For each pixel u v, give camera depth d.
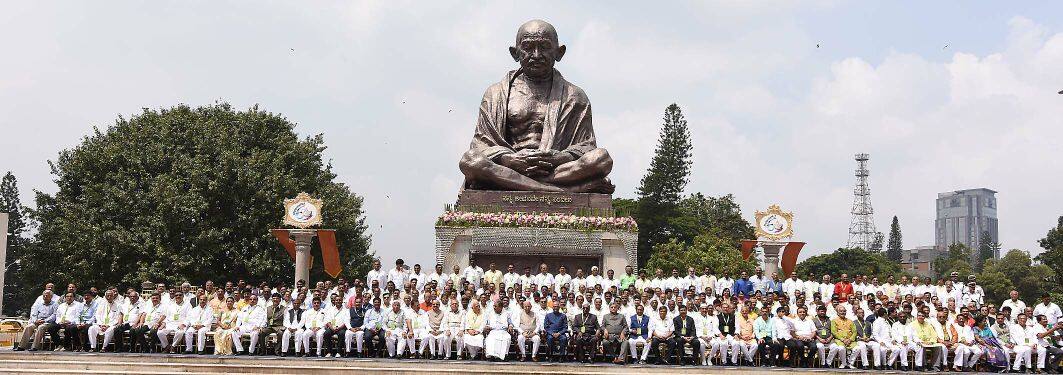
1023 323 25.52
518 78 39.34
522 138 38.19
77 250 46.41
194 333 24.70
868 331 24.83
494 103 38.34
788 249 34.62
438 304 24.75
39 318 24.62
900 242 143.75
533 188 35.69
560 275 30.77
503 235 33.38
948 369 25.12
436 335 24.48
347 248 53.84
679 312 25.20
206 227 47.00
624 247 33.62
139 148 48.38
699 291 30.62
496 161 36.53
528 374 22.31
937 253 168.38
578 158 36.81
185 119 49.69
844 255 95.44
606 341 24.25
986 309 26.53
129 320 24.73
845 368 24.30
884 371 23.75
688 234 74.25
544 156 36.31
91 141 49.38
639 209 74.44
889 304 27.22
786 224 34.06
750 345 24.48
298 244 33.66
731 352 24.81
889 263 94.50
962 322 25.27
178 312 24.83
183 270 46.16
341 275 54.22
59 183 49.25
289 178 49.41
